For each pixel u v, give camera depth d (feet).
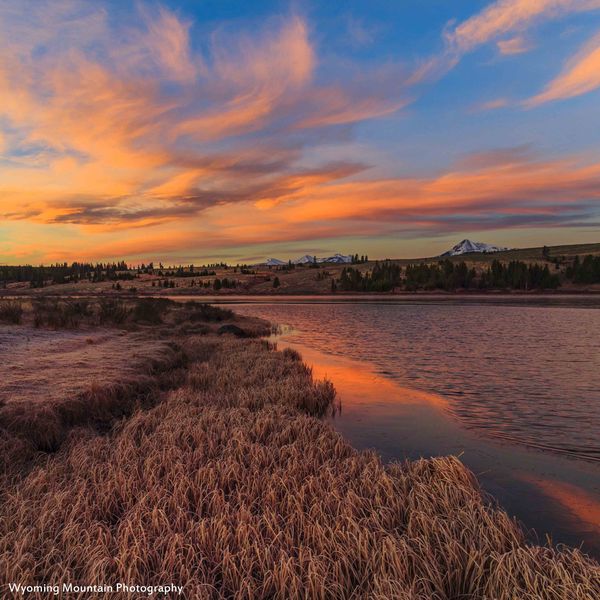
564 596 12.44
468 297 362.74
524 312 164.14
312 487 18.97
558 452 26.66
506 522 16.26
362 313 175.83
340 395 41.91
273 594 13.42
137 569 13.47
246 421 29.48
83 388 32.53
